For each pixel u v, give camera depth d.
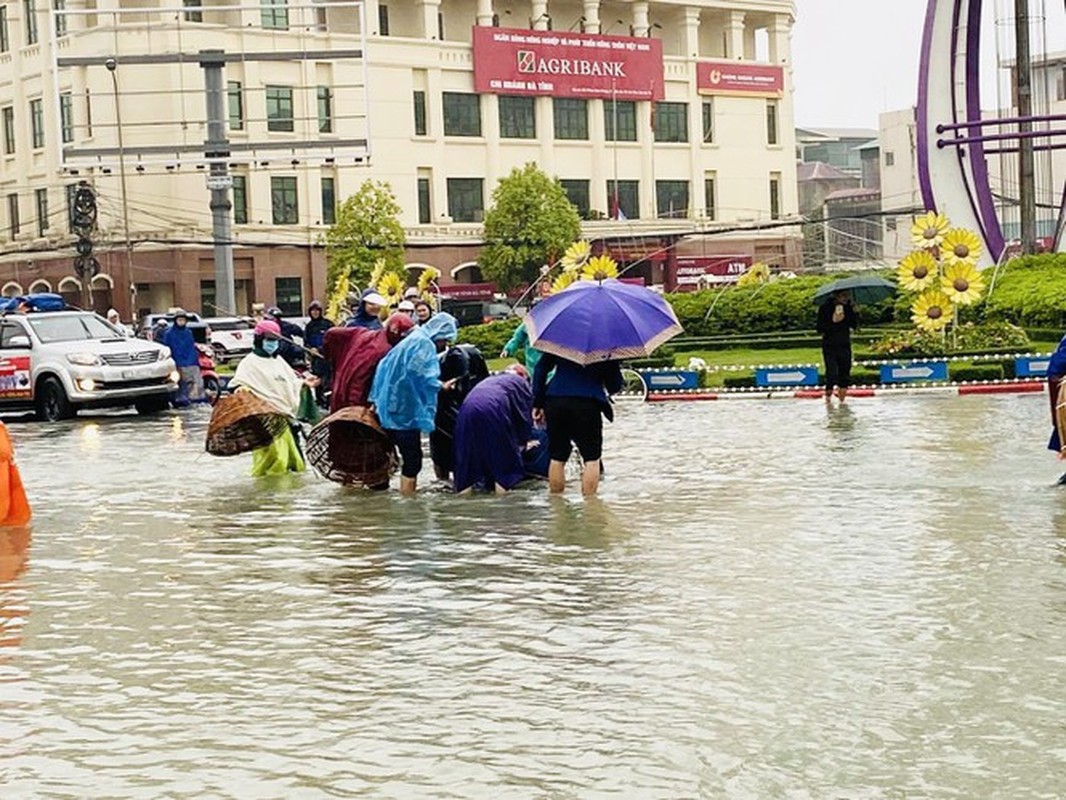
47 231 75.19
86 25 71.31
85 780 6.78
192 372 32.00
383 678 8.36
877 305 39.19
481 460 15.58
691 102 89.69
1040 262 38.47
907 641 8.75
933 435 19.77
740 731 7.18
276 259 74.50
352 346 16.41
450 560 11.78
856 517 13.20
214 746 7.22
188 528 14.01
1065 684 7.80
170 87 69.50
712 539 12.34
